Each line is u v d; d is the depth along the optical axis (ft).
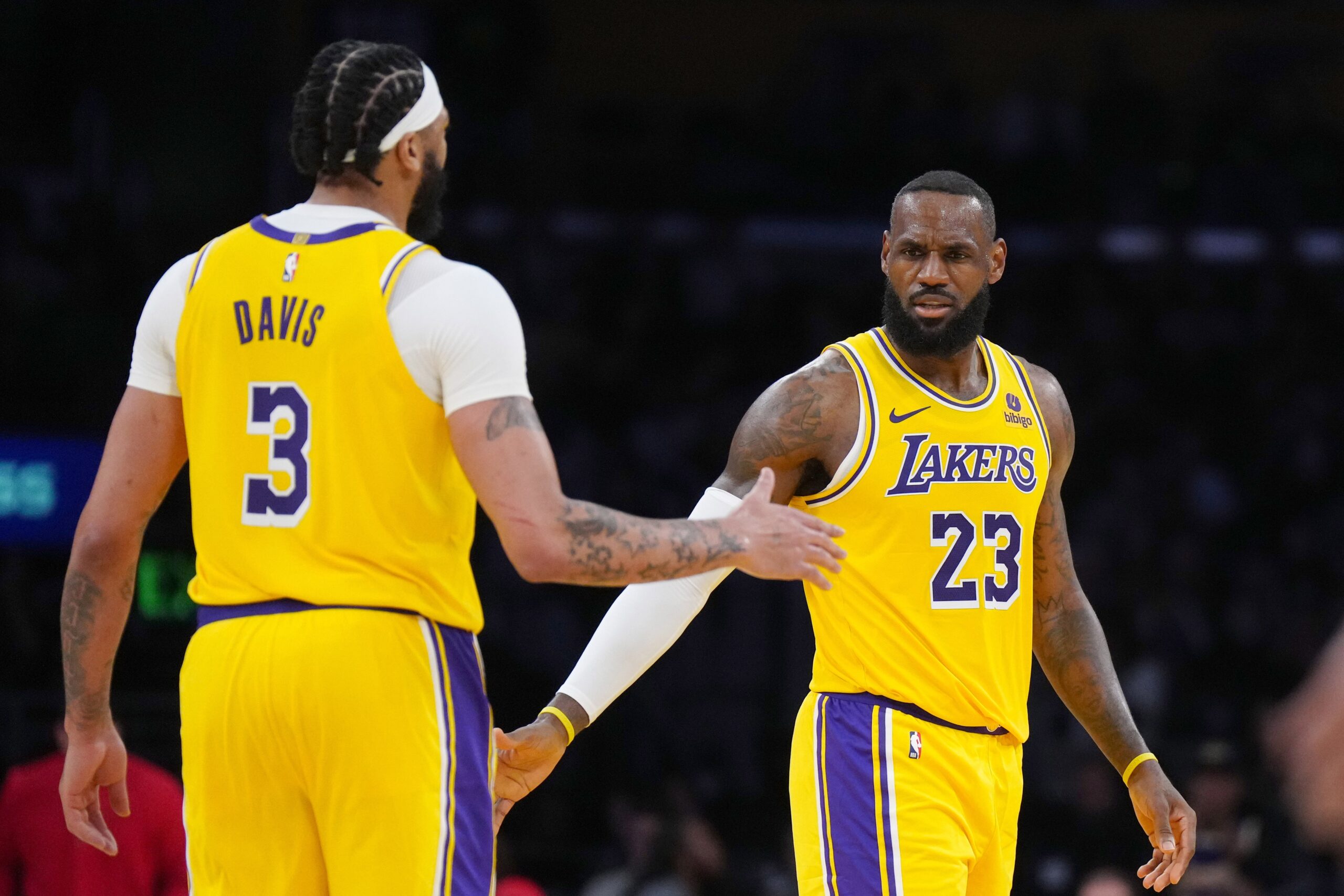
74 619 30.60
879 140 153.89
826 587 29.99
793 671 108.99
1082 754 93.56
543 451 28.55
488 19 144.97
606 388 138.51
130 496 30.53
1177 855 38.58
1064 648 39.96
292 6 130.72
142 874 51.44
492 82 145.69
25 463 88.84
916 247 37.01
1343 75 158.61
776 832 103.19
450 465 29.78
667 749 106.83
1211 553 132.77
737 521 29.68
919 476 36.76
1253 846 76.13
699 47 154.51
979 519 36.99
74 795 31.83
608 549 28.32
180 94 124.67
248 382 29.43
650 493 127.75
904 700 36.45
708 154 152.35
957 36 157.69
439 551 29.63
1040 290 148.97
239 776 29.32
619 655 37.73
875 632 36.70
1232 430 143.84
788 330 143.95
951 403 37.24
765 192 151.64
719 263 146.61
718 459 132.36
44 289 118.32
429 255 29.50
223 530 29.63
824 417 36.88
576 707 37.47
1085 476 137.49
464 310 28.73
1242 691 116.67
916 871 35.63
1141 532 129.39
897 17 157.28
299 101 30.37
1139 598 122.21
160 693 80.02
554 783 101.65
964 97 156.25
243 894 29.73
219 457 29.63
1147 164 154.92
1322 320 150.00
